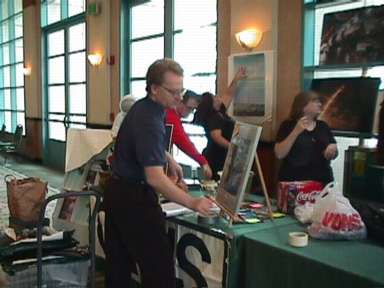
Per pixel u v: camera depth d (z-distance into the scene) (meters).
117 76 7.74
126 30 7.61
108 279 2.45
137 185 2.28
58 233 2.77
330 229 2.15
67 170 3.71
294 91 4.41
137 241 2.27
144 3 7.21
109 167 3.29
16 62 12.97
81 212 3.60
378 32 3.51
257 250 2.13
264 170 4.66
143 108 2.25
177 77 2.21
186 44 6.29
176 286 2.61
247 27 4.89
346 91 3.63
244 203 2.89
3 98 14.12
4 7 13.53
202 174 3.97
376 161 2.39
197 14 6.05
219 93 5.42
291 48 4.43
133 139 2.21
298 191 2.62
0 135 13.11
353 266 1.81
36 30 11.04
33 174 9.36
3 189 7.45
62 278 2.60
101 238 3.29
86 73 8.70
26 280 2.52
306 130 3.09
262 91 4.68
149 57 7.19
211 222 2.45
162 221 2.31
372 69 3.66
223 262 2.27
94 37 8.34
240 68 4.93
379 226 2.15
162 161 2.21
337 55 3.82
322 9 4.23
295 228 2.35
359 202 2.36
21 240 2.72
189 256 2.53
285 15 4.46
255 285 2.14
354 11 3.69
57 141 10.34
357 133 3.53
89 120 8.67
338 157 3.75
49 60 10.73
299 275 1.94
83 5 8.91
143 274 2.30
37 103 11.11
